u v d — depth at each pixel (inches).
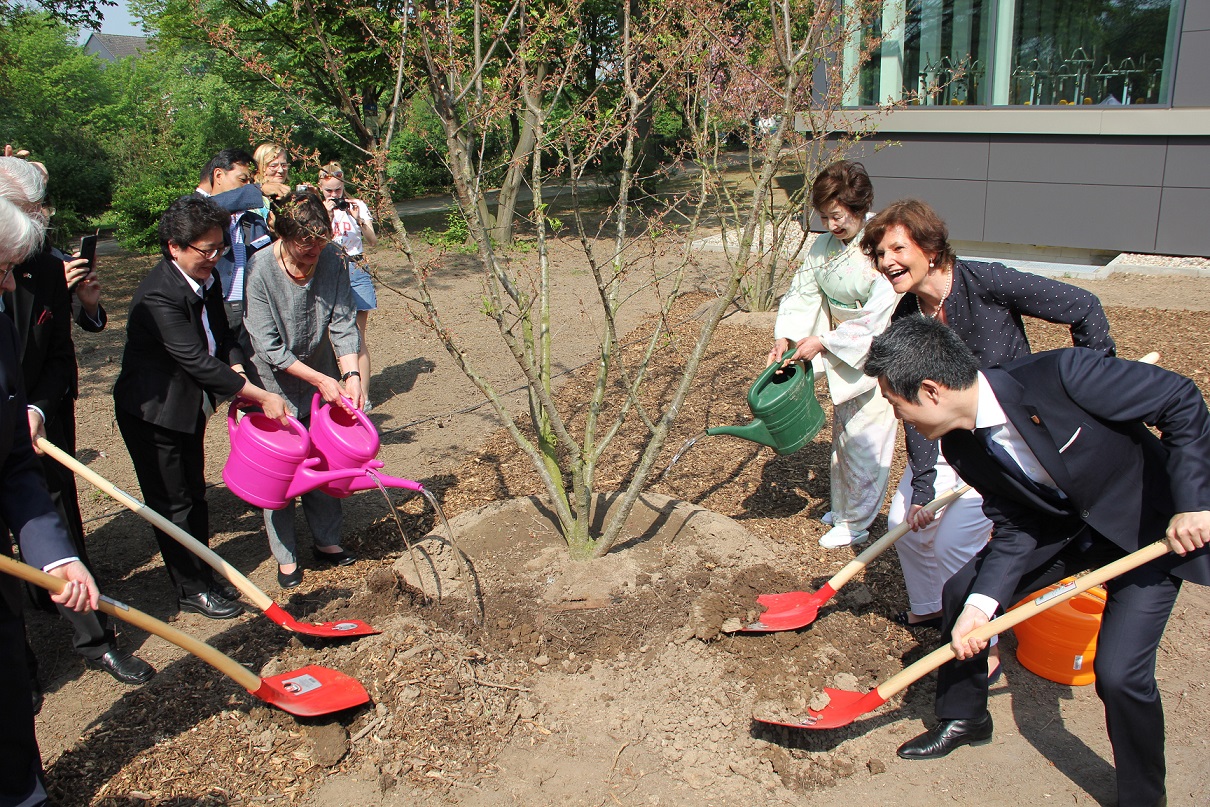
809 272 167.6
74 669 148.4
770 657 139.9
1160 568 104.5
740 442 224.1
